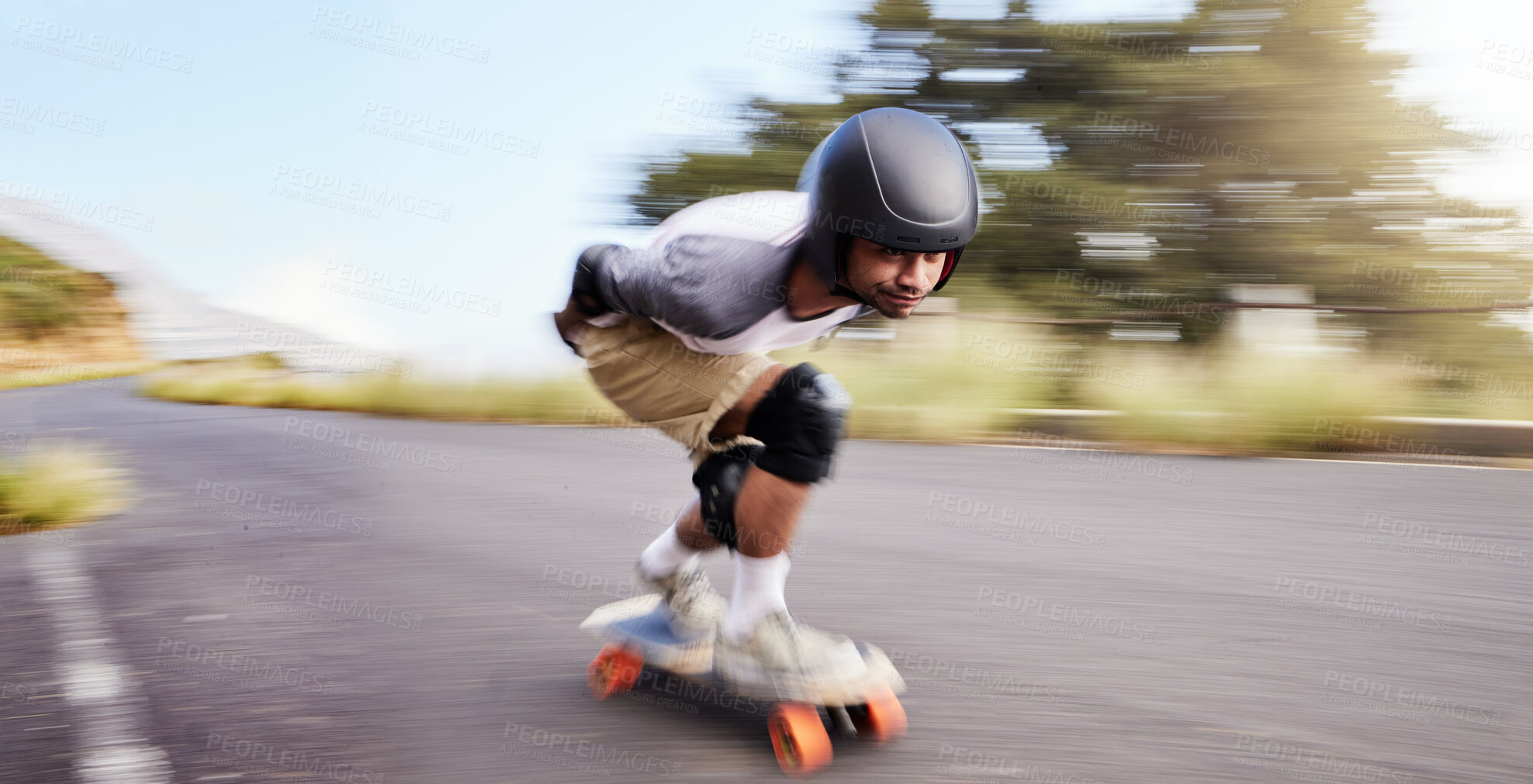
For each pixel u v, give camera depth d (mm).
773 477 2055
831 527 4172
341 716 2256
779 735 2045
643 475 5512
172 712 2266
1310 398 6336
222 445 6742
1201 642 2773
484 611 3043
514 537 4027
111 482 4793
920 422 6910
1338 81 9258
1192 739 2145
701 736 2176
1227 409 6512
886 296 1881
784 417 2051
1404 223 9312
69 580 3357
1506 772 1997
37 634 2795
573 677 2518
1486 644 2748
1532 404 6469
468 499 4809
